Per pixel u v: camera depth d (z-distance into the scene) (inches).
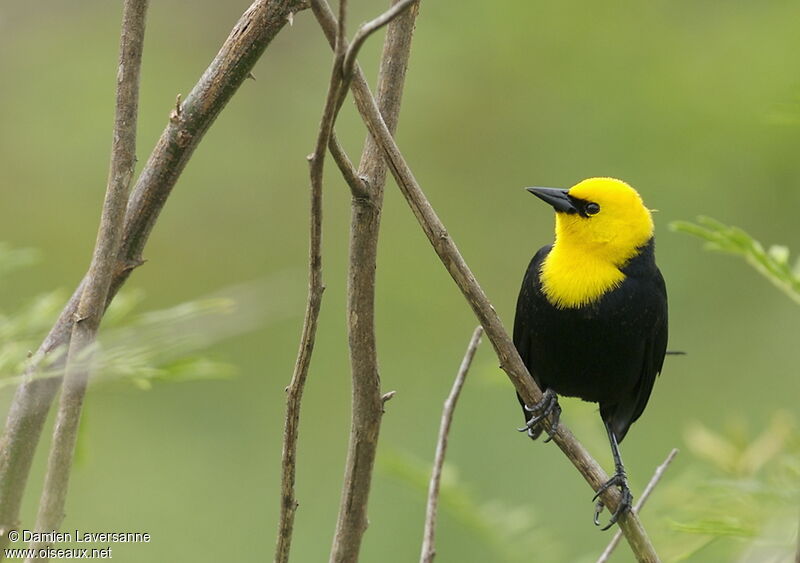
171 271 578.2
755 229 574.2
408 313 585.3
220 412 526.3
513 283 597.3
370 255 213.2
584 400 345.4
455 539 437.1
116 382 222.4
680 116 589.9
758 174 577.0
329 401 553.6
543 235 605.3
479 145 620.1
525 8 614.5
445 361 566.3
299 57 629.0
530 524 328.8
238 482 502.6
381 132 209.3
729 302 563.5
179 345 225.0
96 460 484.1
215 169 601.6
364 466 217.5
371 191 211.8
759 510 233.5
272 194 600.7
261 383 545.0
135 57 190.5
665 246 576.1
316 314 193.5
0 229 557.9
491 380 346.0
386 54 223.5
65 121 578.2
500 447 492.4
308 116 617.0
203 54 616.4
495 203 612.7
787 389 531.5
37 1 612.4
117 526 466.3
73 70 590.9
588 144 606.2
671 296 564.4
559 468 477.1
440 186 615.5
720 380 543.5
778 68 575.5
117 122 190.1
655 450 512.4
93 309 186.7
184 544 470.9
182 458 503.2
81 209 568.7
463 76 620.1
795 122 280.8
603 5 613.6
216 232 592.4
